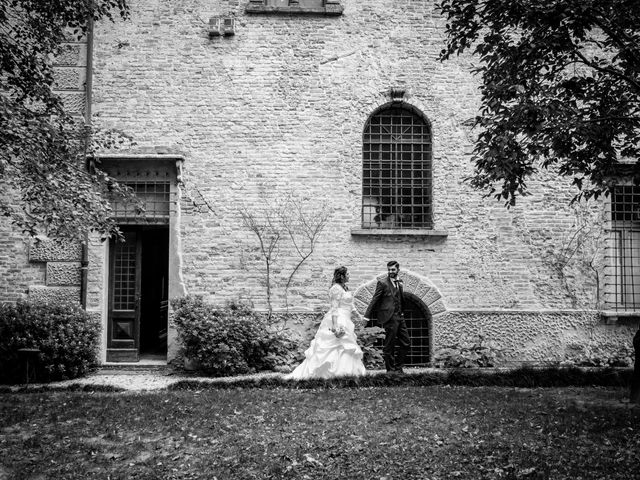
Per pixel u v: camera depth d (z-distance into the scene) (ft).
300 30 39.50
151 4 39.27
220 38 39.29
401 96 39.34
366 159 39.81
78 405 26.30
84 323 35.45
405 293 38.24
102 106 38.60
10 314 33.86
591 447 20.22
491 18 24.88
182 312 35.73
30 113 23.90
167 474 18.39
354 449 20.13
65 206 22.94
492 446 20.31
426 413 24.49
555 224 39.37
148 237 45.47
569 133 23.34
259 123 38.96
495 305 38.68
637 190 40.16
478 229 39.04
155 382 33.24
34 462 19.36
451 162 39.29
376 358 36.06
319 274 38.27
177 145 38.65
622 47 24.07
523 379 31.83
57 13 29.25
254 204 38.55
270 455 19.67
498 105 23.45
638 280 39.86
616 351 38.55
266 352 36.27
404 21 39.86
